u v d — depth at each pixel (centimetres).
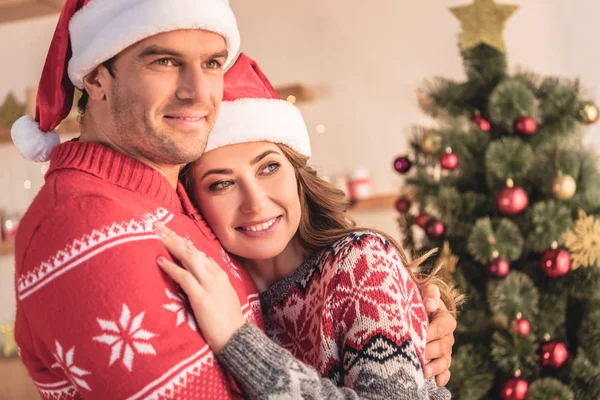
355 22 380
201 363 105
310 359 133
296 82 388
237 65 142
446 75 368
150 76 111
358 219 378
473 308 250
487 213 254
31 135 124
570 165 246
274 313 141
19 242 108
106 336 99
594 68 348
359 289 126
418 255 257
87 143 114
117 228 103
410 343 123
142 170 115
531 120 246
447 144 254
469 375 245
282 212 138
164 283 105
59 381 113
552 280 249
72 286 100
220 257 127
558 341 250
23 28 415
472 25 261
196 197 136
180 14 109
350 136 380
